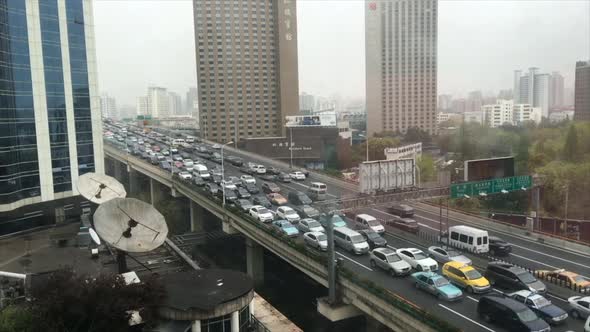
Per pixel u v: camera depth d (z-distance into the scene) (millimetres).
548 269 45219
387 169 47625
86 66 71750
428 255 47375
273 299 57375
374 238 50062
